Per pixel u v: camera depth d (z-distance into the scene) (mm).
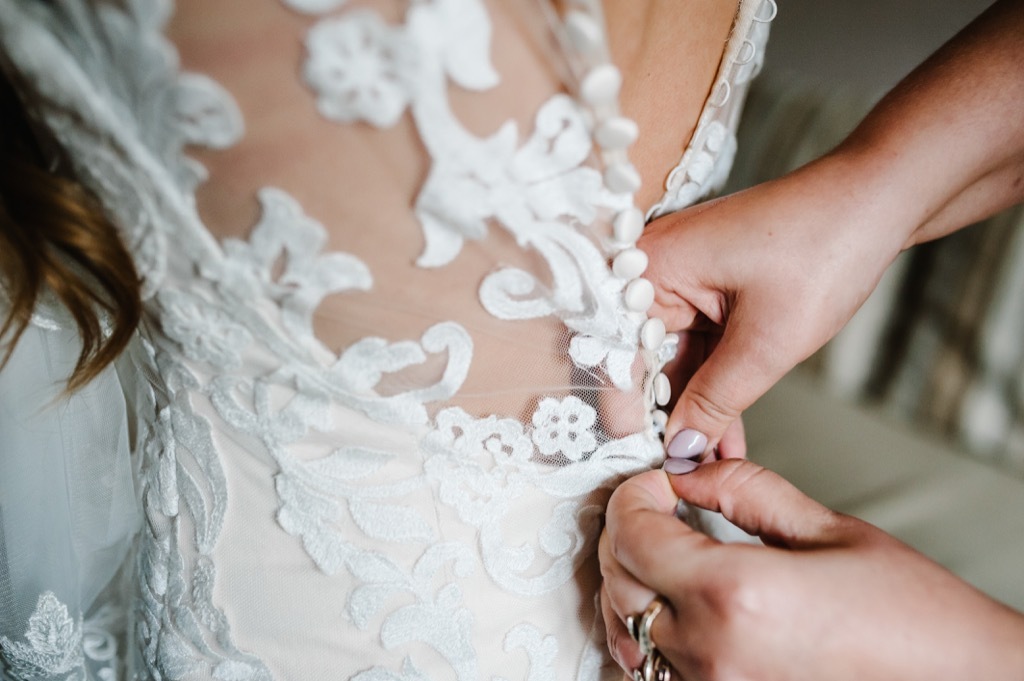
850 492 594
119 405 394
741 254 340
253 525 334
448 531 328
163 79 260
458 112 266
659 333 320
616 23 296
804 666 282
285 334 301
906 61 709
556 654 347
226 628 344
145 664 402
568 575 344
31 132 293
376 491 323
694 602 291
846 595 282
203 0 251
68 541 392
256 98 262
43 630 389
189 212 281
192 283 294
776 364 344
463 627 335
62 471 382
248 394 318
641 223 295
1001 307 551
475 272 295
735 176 711
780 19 772
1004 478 555
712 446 376
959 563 536
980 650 278
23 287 300
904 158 345
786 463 633
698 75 335
